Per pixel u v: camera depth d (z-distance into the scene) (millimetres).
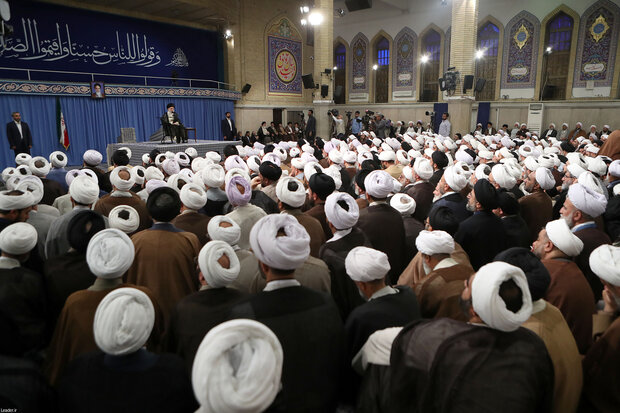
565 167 5141
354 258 1778
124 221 2551
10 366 1280
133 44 16219
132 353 1312
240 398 887
